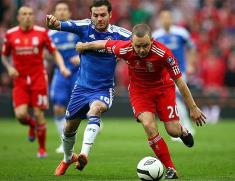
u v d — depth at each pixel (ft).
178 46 168.66
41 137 129.70
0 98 243.19
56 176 97.04
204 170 104.94
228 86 259.60
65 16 139.85
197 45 269.03
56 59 134.82
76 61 142.00
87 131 90.53
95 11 96.22
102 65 96.78
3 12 265.34
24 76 134.00
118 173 101.40
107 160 121.29
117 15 280.31
